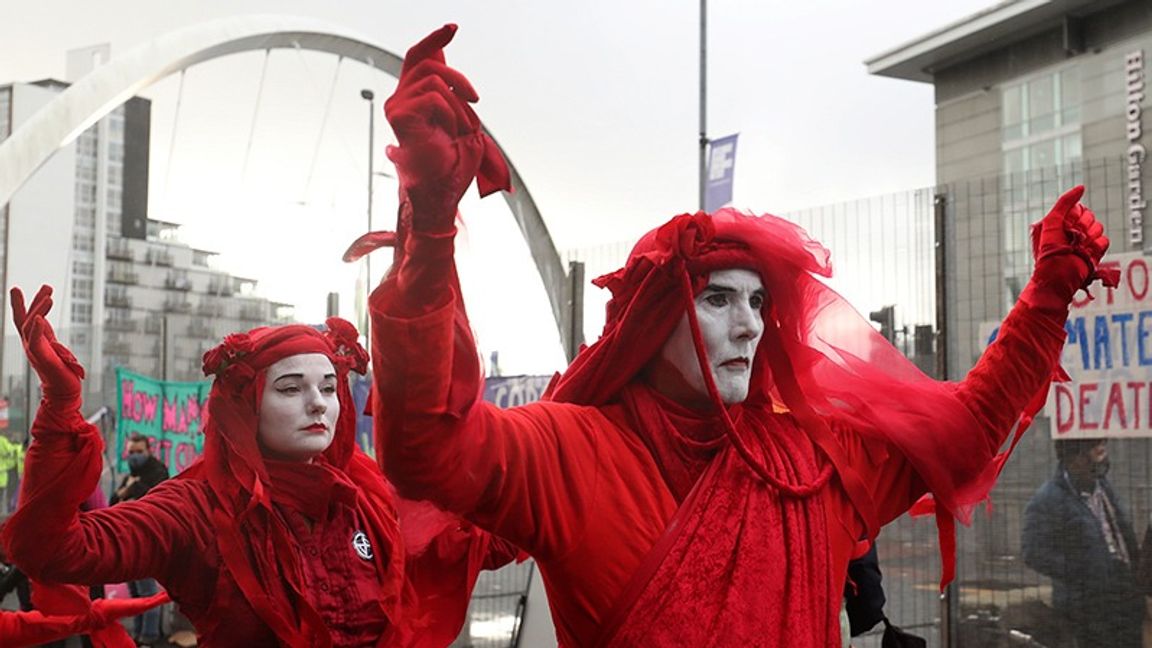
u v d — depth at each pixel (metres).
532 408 2.58
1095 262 3.07
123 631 4.40
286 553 3.66
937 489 2.92
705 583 2.48
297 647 3.60
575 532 2.49
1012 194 6.46
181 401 9.63
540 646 8.09
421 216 2.07
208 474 3.75
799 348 2.82
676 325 2.64
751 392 2.84
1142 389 5.88
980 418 2.97
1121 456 5.96
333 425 3.86
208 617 3.65
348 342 4.05
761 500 2.58
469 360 2.24
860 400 2.90
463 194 2.08
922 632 6.68
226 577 3.64
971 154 17.89
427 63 2.06
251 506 3.62
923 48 18.00
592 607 2.49
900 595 6.79
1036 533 6.18
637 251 2.76
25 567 3.46
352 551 3.78
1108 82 15.90
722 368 2.62
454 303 2.17
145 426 9.89
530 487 2.43
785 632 2.52
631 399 2.66
